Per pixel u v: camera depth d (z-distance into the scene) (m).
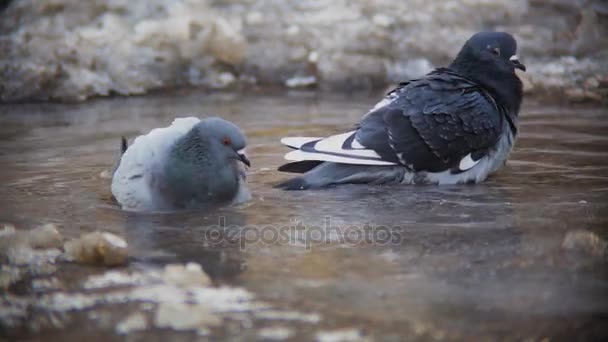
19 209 10.43
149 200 10.28
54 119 16.20
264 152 13.39
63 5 20.91
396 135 11.38
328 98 18.28
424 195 11.12
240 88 19.61
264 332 6.81
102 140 14.29
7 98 18.17
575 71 18.81
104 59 19.19
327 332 6.80
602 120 15.60
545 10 22.20
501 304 7.32
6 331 6.89
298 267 8.35
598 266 8.25
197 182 10.23
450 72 12.23
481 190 11.34
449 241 9.12
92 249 8.45
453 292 7.61
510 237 9.22
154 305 7.38
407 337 6.68
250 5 22.12
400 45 20.27
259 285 7.85
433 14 21.39
